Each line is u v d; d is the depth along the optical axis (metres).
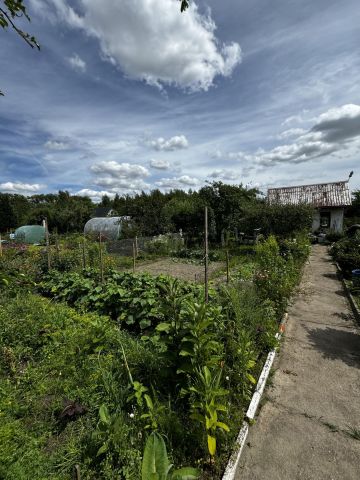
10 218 39.19
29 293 6.12
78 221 35.72
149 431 2.22
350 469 2.18
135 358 3.13
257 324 4.00
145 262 13.48
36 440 2.25
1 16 1.65
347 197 21.31
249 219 15.41
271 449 2.37
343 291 7.46
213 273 9.78
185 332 2.51
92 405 2.62
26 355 3.50
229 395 2.82
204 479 2.04
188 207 19.25
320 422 2.69
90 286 5.64
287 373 3.55
